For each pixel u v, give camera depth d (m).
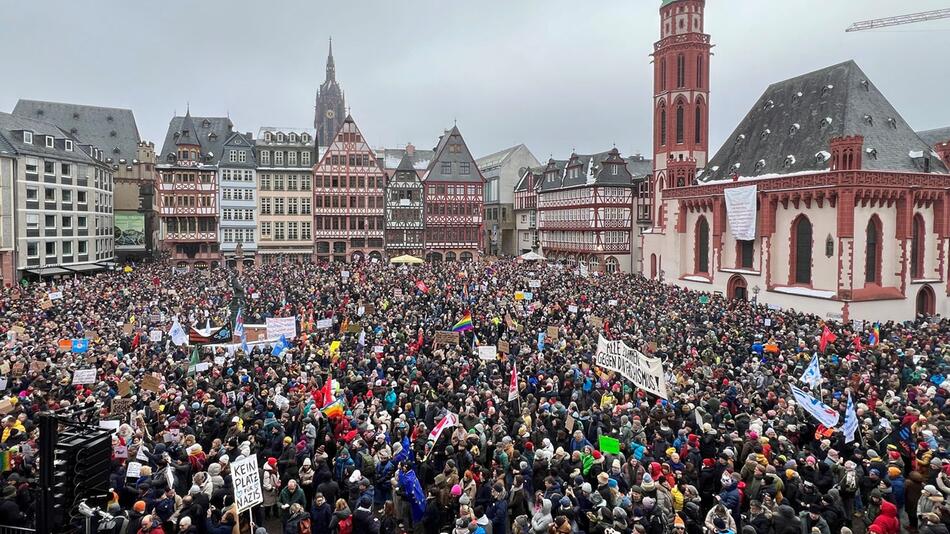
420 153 119.44
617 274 68.88
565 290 48.28
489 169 120.00
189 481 15.12
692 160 67.12
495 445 16.70
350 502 14.20
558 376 23.09
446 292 46.81
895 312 48.69
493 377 22.45
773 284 53.84
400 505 16.36
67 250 71.00
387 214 93.31
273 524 16.25
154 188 92.88
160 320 35.81
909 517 15.10
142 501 12.49
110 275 58.56
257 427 17.30
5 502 12.37
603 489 13.62
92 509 11.86
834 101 53.62
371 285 51.16
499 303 41.53
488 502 14.12
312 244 90.25
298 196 89.50
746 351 28.70
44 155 66.56
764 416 18.59
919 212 50.28
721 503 12.75
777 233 53.59
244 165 86.94
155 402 19.69
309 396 19.48
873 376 24.20
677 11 72.19
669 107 73.12
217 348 28.39
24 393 19.92
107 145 92.69
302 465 15.40
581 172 90.06
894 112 54.25
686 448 16.16
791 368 26.02
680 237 65.12
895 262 49.16
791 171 53.81
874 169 48.62
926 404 20.03
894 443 17.61
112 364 24.06
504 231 116.81
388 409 20.36
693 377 23.20
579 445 16.23
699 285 62.31
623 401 21.08
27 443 14.96
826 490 14.52
